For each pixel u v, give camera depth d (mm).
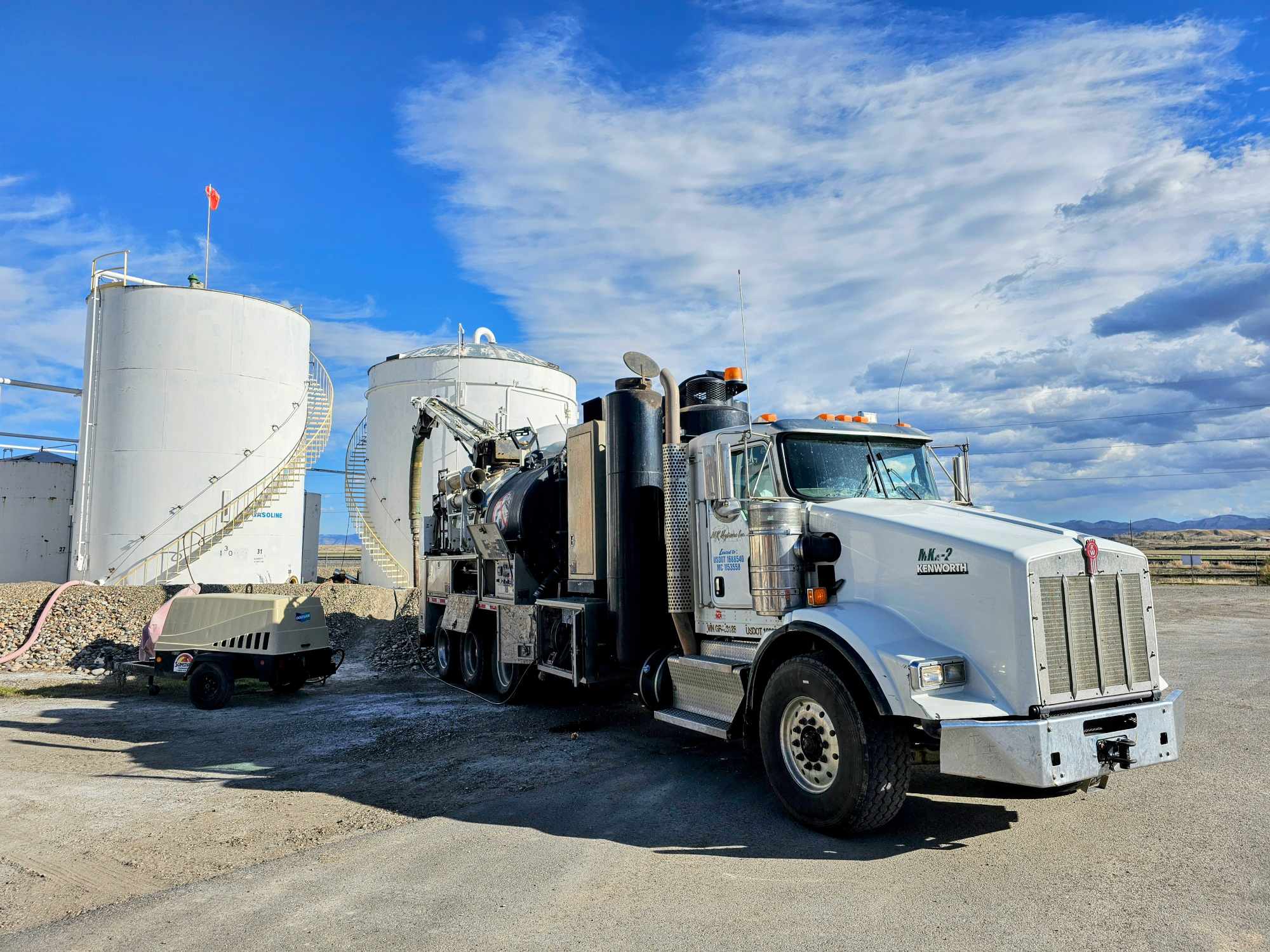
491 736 8719
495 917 4133
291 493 27969
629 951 3736
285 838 5492
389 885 4598
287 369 27469
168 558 24797
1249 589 28781
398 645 15578
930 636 5277
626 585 8320
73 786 6934
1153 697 5230
